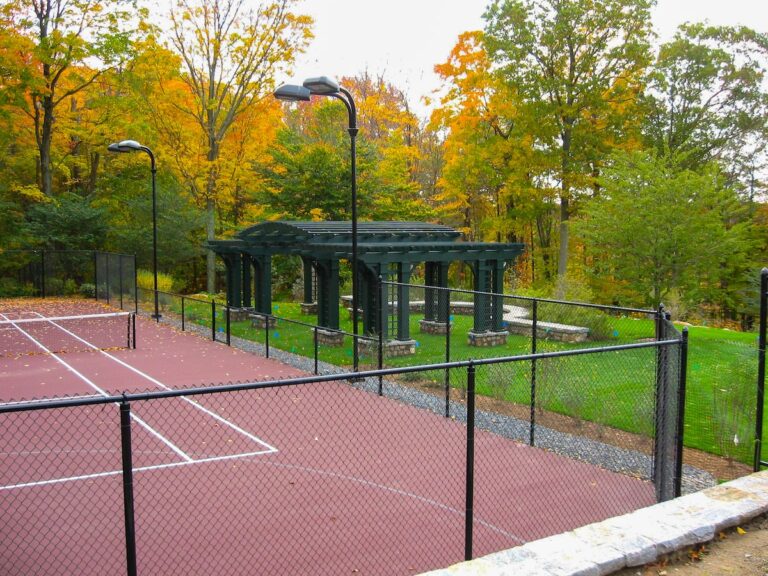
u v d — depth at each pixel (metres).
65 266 35.06
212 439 10.61
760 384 8.91
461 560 6.59
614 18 32.41
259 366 17.27
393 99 48.56
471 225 47.75
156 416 12.00
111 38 32.69
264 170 39.41
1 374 15.95
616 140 34.00
